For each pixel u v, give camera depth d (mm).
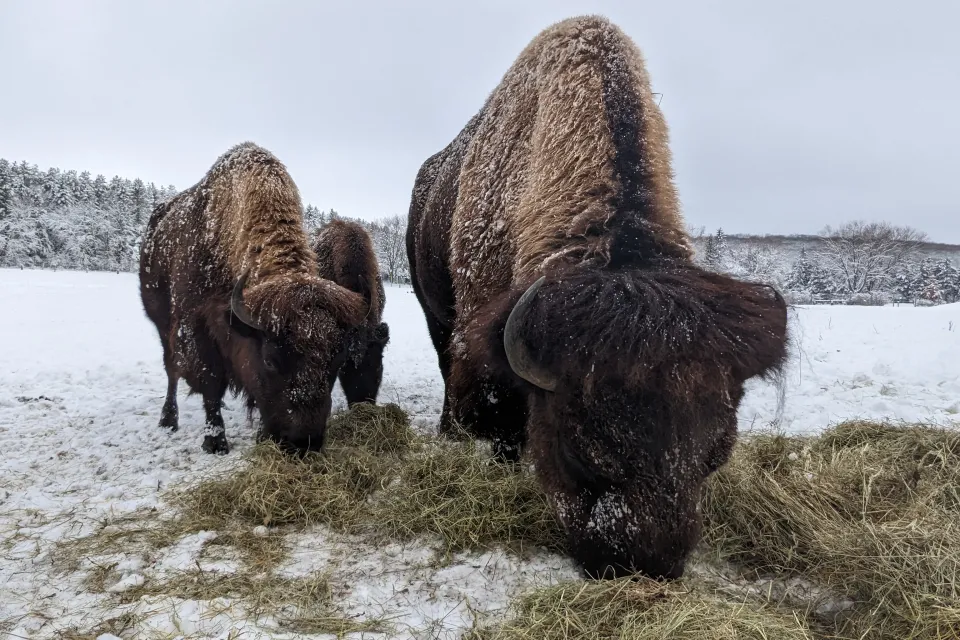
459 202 4566
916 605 2467
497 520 3400
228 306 4574
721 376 2209
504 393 3973
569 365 2336
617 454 2344
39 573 3047
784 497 3414
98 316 18719
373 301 5609
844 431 4809
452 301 5445
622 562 2512
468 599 2791
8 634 2516
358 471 4234
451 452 4223
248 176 5035
